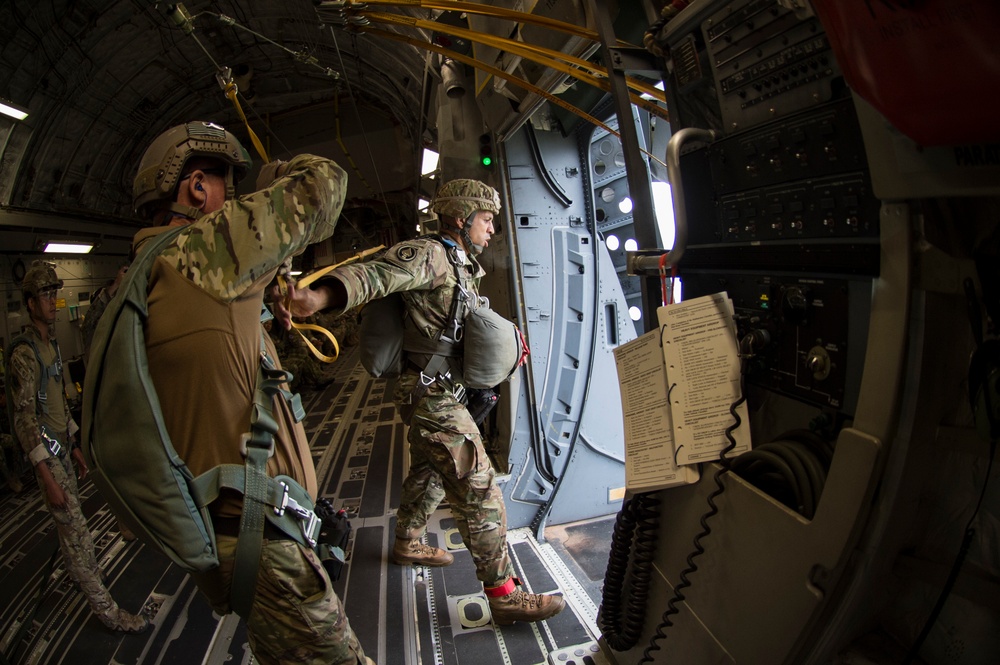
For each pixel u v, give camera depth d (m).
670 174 1.48
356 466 5.33
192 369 1.36
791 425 1.40
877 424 1.02
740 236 1.46
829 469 1.13
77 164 9.05
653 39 1.66
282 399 1.65
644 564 1.78
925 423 1.01
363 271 2.23
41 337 3.08
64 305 9.04
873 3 0.68
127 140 9.89
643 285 1.83
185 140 1.51
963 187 0.82
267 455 1.46
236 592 1.46
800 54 1.17
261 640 1.57
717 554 1.43
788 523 1.19
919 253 0.96
